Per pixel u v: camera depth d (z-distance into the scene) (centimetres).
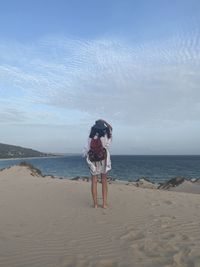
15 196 1020
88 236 588
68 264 459
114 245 535
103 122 841
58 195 1044
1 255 500
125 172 6028
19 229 639
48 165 9644
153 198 991
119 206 862
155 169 7075
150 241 546
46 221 700
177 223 666
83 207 849
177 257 466
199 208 827
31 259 482
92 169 837
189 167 7981
